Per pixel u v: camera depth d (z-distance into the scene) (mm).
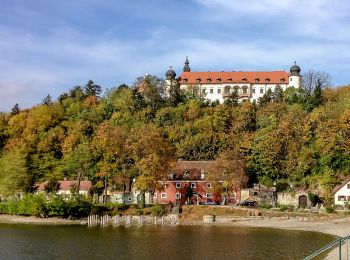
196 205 137750
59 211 127000
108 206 135000
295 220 123250
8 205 131375
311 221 121375
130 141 142750
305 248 79750
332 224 115688
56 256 72375
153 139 139375
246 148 170875
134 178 146750
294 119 182000
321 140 163250
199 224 122250
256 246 82188
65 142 190000
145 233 101688
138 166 135250
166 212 133875
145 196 151750
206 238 93125
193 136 191250
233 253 74938
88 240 89625
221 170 144500
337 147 157250
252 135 180500
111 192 153750
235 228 113125
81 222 123250
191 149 183875
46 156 176125
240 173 145000
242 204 142500
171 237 94688
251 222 122875
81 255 73250
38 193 140125
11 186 147000
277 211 131625
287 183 154250
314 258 68875
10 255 73125
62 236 95500
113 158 144625
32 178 159250
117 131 147250
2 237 93375
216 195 149750
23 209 128125
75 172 168125
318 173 156375
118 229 109750
